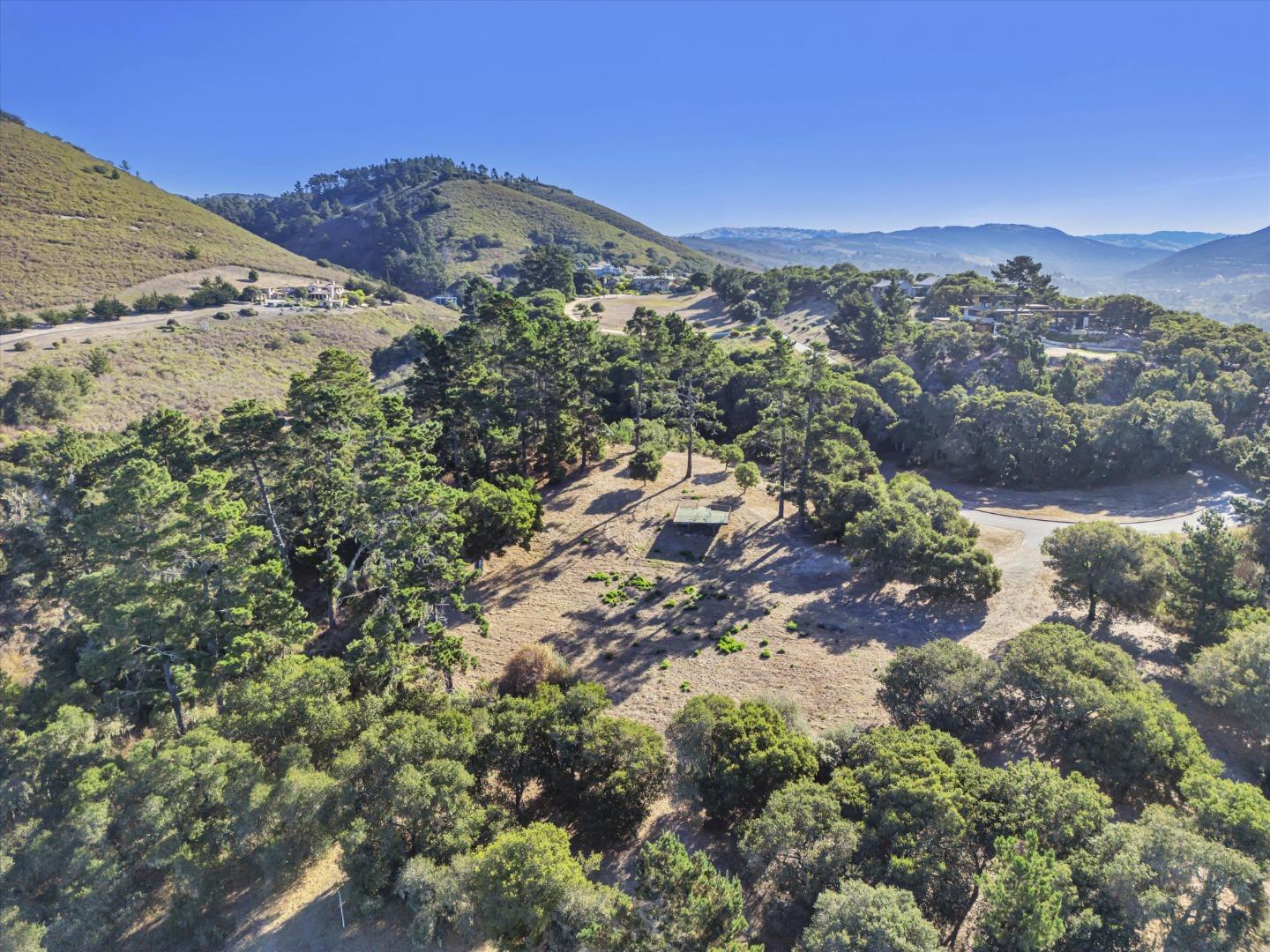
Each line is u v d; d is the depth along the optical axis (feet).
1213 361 319.88
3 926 80.84
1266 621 139.44
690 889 78.33
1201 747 110.01
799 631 171.53
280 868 94.63
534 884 80.94
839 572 202.28
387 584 138.41
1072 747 114.42
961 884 85.97
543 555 211.61
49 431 240.94
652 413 321.11
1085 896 81.05
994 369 360.07
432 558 143.95
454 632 170.30
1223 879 78.38
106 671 109.40
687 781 110.11
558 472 255.09
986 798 95.30
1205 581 153.48
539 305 499.10
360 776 97.60
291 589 132.46
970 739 125.18
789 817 89.04
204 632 122.11
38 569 152.25
